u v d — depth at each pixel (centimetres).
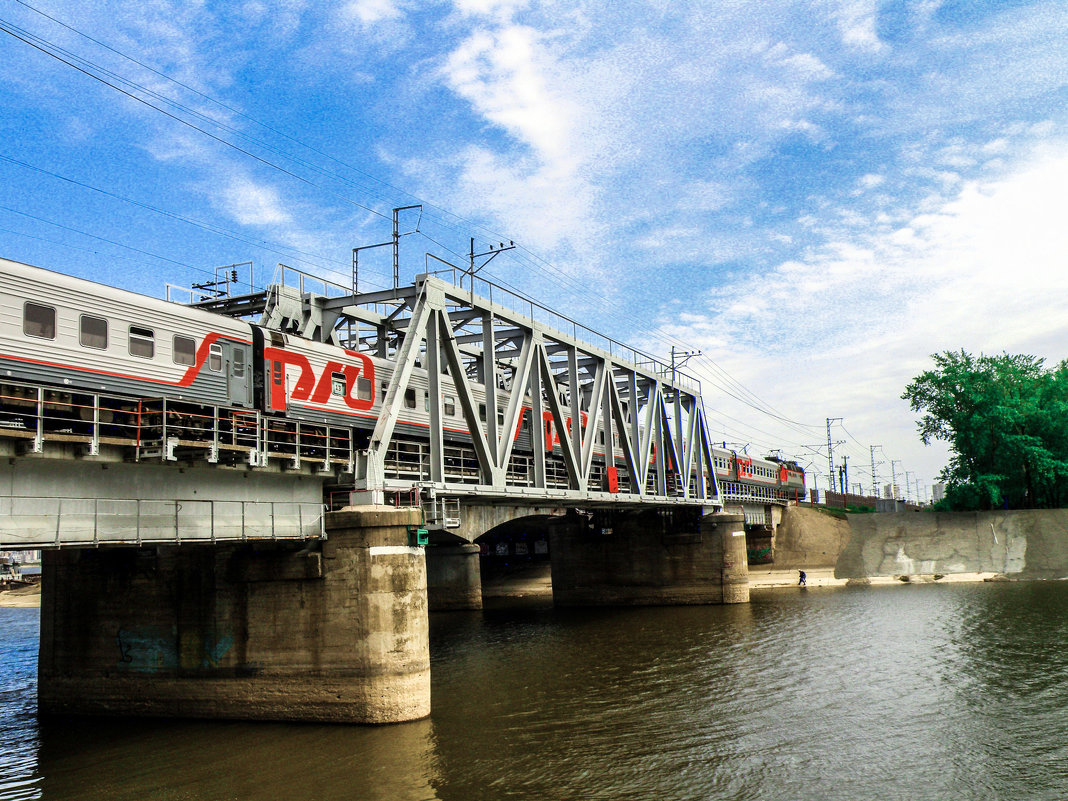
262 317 3184
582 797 2036
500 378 4788
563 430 4062
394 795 2019
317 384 3075
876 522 8200
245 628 2620
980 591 6506
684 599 6322
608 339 4703
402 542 2561
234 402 2716
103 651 2789
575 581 6625
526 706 2948
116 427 2311
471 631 5244
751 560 9744
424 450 3869
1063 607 5303
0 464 1947
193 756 2291
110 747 2392
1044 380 8625
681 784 2136
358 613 2502
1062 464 8031
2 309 2070
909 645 4147
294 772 2161
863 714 2825
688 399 6319
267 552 2605
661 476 5425
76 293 2255
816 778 2186
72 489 2100
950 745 2458
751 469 10144
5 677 3884
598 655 4109
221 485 2500
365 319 3594
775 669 3634
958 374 8406
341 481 2881
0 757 2339
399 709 2511
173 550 2736
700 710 2894
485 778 2153
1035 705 2872
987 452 8369
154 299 2495
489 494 3309
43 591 2903
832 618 5247
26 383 2066
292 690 2555
